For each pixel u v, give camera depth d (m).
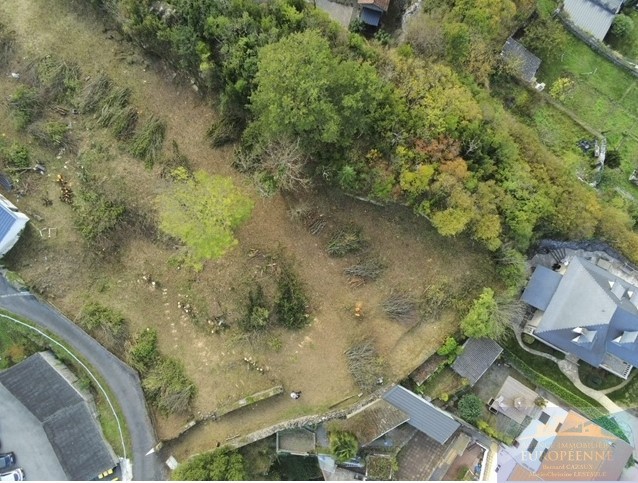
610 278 35.41
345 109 29.38
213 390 33.62
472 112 32.72
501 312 33.66
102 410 34.06
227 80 32.09
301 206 34.12
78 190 34.94
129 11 33.19
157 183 34.22
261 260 34.16
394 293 34.22
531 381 37.56
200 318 34.03
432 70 34.09
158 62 35.75
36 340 34.50
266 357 33.75
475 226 32.31
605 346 34.81
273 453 34.56
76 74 35.78
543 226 35.41
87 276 34.88
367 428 33.62
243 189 34.44
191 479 31.02
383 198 32.75
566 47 45.94
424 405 33.75
